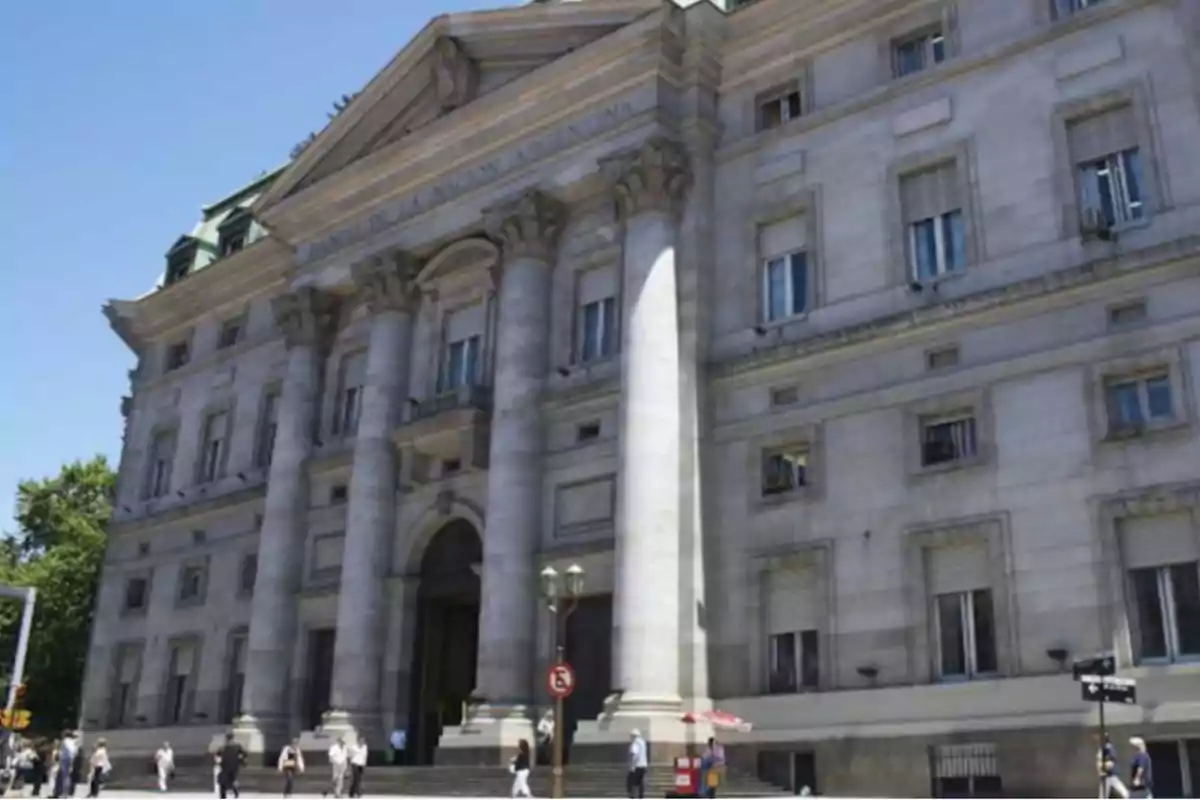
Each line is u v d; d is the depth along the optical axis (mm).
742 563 31109
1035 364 27109
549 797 28953
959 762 26141
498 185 39219
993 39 30328
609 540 33062
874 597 28469
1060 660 25250
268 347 50344
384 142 44031
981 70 30250
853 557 29078
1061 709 24906
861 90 32625
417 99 42938
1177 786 23250
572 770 29234
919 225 30688
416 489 39688
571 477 34812
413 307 42000
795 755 28938
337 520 42594
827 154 32719
